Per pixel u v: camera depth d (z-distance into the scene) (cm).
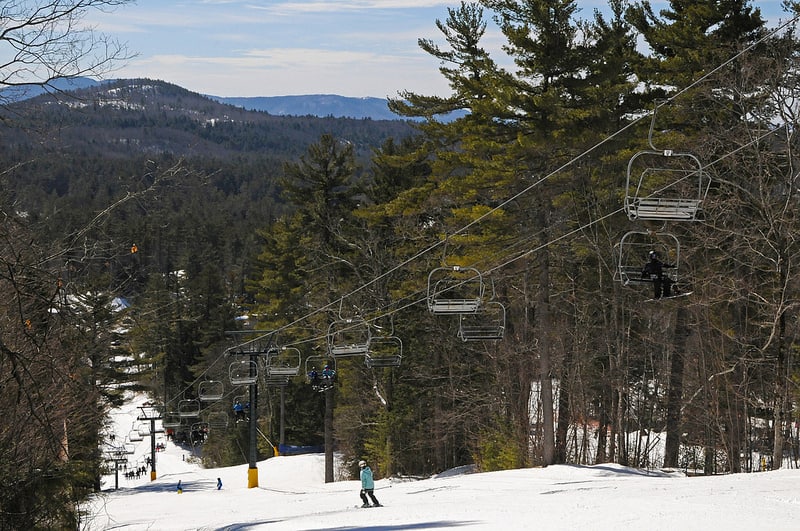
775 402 3328
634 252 4116
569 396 4209
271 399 8525
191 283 9700
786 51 3312
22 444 1602
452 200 4375
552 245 3994
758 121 3241
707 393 3938
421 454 5503
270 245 7819
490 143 3731
